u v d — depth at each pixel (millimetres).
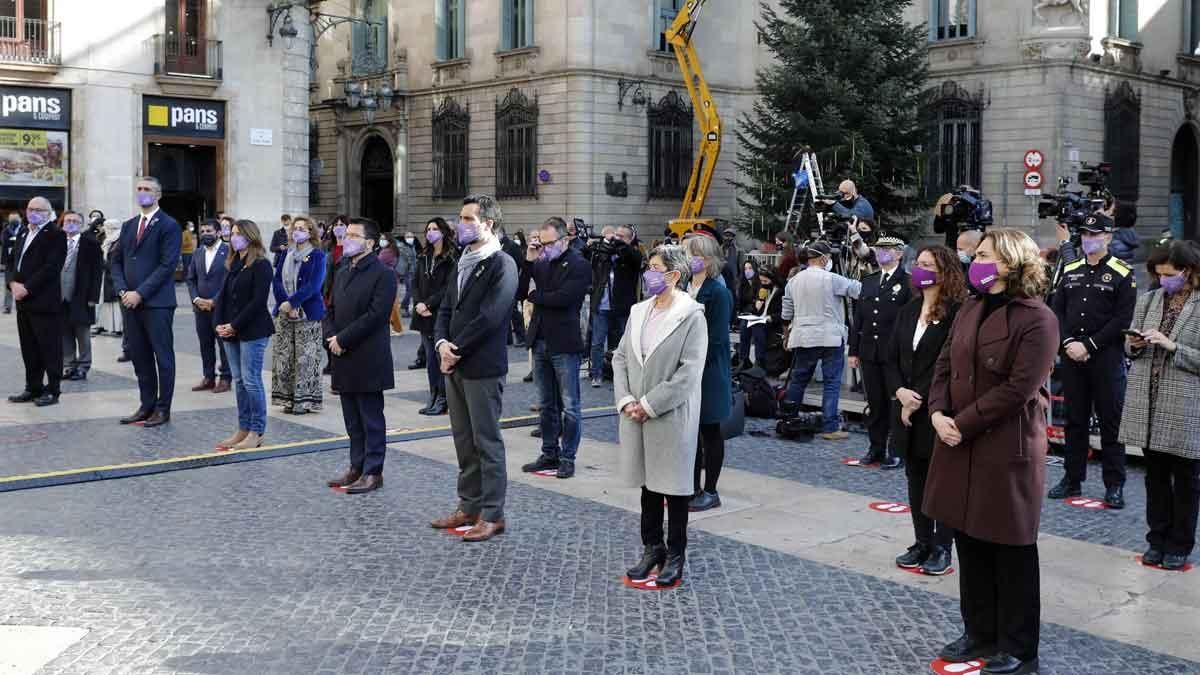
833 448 10938
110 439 10578
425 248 12391
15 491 8648
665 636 5797
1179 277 6965
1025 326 5152
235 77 30297
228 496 8578
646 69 36062
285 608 6125
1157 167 36219
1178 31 36656
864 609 6258
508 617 6039
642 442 6559
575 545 7406
